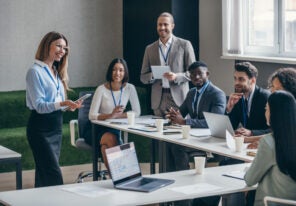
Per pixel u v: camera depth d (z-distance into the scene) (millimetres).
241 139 4867
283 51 7148
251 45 7555
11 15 8586
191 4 8102
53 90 5512
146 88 8555
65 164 7672
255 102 5531
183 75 6906
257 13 7473
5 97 8023
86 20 8984
